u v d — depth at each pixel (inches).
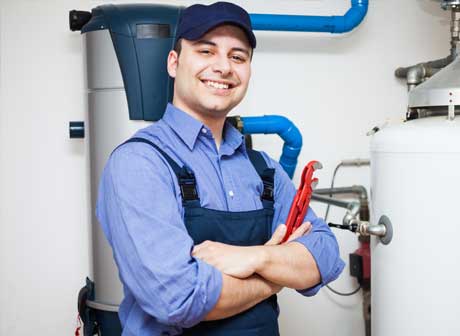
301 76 68.7
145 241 31.9
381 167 46.2
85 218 62.6
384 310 46.7
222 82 37.4
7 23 60.2
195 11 37.1
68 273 62.4
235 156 40.4
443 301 42.3
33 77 61.0
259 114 67.2
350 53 70.6
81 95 62.1
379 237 46.9
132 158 34.2
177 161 36.2
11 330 61.0
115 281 50.7
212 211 35.1
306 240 37.3
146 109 49.3
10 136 60.6
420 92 48.1
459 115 46.4
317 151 69.7
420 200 42.6
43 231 61.6
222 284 32.0
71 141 62.1
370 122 71.6
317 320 69.9
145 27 48.8
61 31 61.5
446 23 72.6
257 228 37.2
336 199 65.5
